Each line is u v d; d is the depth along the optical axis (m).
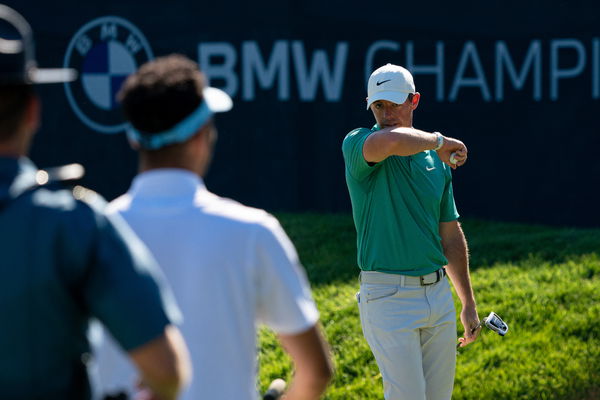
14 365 5.98
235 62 31.66
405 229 14.18
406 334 14.20
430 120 32.03
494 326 15.06
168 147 7.32
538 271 25.09
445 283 14.59
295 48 31.77
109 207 7.53
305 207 32.12
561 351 20.61
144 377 6.17
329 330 21.42
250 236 7.26
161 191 7.34
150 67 7.40
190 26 31.45
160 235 7.24
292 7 31.66
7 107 6.26
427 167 14.33
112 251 6.09
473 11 31.86
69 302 6.05
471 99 32.09
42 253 5.96
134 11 31.23
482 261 26.38
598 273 24.81
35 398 6.03
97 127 31.28
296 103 31.92
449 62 31.95
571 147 32.47
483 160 32.31
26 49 6.43
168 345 6.12
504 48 32.03
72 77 6.99
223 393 7.20
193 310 7.18
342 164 32.06
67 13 30.84
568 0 31.98
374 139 13.80
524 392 19.22
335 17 31.73
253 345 7.39
